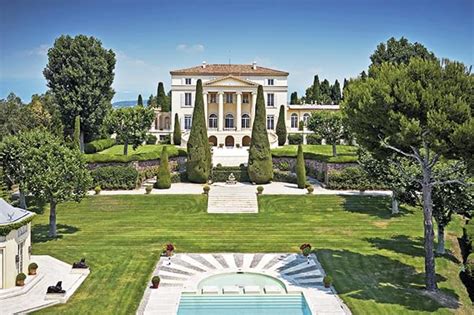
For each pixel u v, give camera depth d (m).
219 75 103.25
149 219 49.41
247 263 36.12
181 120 102.62
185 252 38.91
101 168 60.69
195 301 29.05
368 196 56.84
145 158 67.06
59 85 75.94
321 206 53.84
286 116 106.56
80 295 29.44
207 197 57.53
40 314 26.48
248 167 67.31
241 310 27.66
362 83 31.20
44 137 49.88
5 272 29.41
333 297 29.20
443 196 34.91
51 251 38.53
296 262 36.31
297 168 62.97
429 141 27.23
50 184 40.41
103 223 47.75
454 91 26.84
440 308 27.59
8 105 87.56
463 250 36.00
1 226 28.97
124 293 29.86
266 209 53.22
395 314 26.72
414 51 80.25
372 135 30.86
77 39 77.12
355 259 36.88
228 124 104.44
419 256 37.47
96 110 76.81
